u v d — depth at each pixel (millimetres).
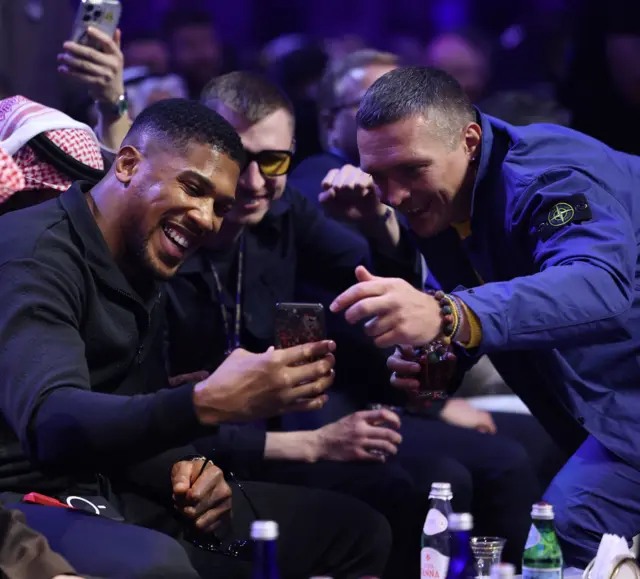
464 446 7930
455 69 14602
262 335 7590
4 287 5227
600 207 5816
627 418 6305
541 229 5844
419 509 7250
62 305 5316
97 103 7602
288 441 7125
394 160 6066
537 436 8773
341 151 9023
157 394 4852
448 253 6953
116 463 4832
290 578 6496
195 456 6250
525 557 5062
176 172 5691
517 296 5418
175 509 6195
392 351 7945
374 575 6648
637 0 10273
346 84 8891
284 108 7410
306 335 5887
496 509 7750
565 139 6277
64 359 5039
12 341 5059
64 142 6414
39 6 11859
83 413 4770
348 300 5285
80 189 5809
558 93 11086
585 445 6598
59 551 5090
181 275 7383
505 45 16078
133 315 5832
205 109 5910
